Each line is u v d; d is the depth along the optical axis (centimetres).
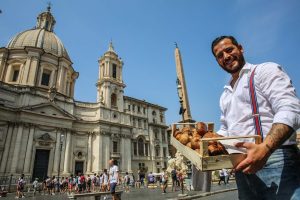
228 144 188
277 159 175
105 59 5259
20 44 4719
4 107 3441
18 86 3859
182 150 214
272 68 189
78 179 2969
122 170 4488
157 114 6019
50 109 3947
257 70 203
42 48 4469
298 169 172
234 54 228
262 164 143
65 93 4691
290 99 165
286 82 177
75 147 4138
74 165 4016
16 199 2089
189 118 1981
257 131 194
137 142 5184
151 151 5394
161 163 5447
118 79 5259
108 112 4719
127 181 2816
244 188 208
